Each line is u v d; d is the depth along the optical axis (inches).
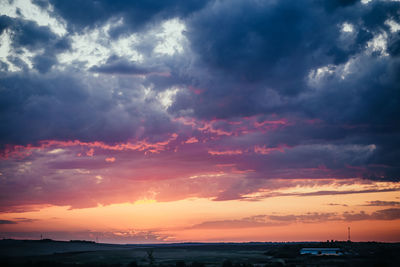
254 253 7696.9
